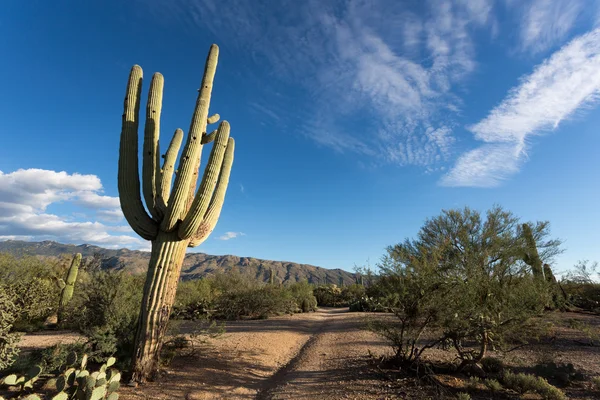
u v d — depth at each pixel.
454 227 8.66
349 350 8.69
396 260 6.45
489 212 8.20
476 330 5.75
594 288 14.05
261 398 5.69
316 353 8.73
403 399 4.96
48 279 12.34
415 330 6.62
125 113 6.68
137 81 6.91
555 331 8.84
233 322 15.20
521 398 4.82
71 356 4.82
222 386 6.05
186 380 6.13
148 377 5.95
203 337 9.86
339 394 5.40
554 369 5.66
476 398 4.89
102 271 7.93
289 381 6.42
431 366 6.41
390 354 7.73
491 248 6.76
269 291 18.97
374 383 5.79
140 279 10.49
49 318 13.31
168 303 6.33
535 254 7.45
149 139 6.70
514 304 5.83
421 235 9.84
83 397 4.20
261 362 7.92
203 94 6.79
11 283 8.72
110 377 4.93
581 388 5.21
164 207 6.52
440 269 6.55
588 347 7.81
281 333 11.84
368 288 7.54
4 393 5.16
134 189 6.44
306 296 23.45
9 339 5.39
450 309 5.84
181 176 6.25
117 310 7.20
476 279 6.22
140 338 6.02
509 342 6.84
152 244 6.52
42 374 5.96
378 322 7.09
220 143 6.61
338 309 28.00
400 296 6.33
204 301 16.88
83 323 7.18
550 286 6.72
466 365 6.19
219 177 7.77
